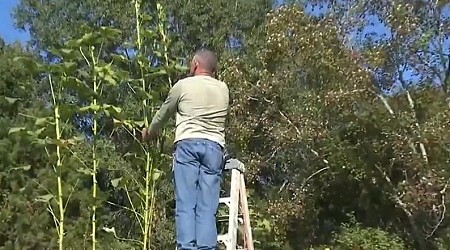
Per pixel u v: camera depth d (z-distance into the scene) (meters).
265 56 14.68
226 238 4.21
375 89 13.82
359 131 14.23
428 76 14.38
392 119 13.73
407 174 14.05
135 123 5.34
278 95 14.99
